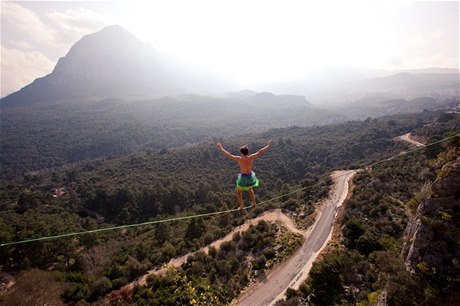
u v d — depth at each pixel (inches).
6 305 1325.0
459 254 492.7
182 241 2050.9
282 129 6840.6
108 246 2271.2
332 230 1723.7
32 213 2997.0
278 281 1359.5
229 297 1290.6
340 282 1127.0
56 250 2101.4
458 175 535.2
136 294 1478.8
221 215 2522.1
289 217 2050.9
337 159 4138.8
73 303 1523.1
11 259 1999.3
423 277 508.1
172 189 3442.4
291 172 4077.3
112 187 3718.0
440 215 529.3
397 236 1440.7
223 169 4424.2
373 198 1788.9
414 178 1964.8
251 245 1681.8
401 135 4261.8
